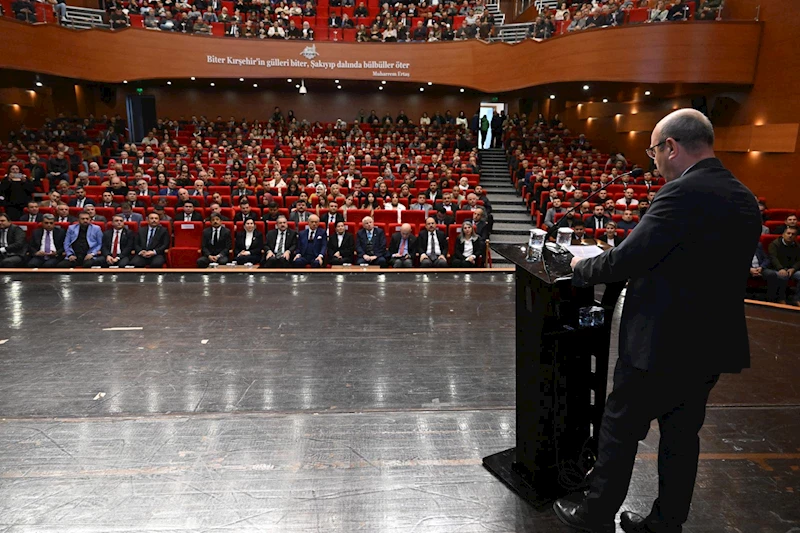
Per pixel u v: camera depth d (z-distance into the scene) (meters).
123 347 2.56
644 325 1.09
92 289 3.59
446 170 8.78
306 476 1.55
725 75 7.85
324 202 6.76
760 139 7.66
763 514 1.42
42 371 2.27
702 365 1.06
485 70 10.73
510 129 12.75
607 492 1.19
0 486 1.48
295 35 11.27
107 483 1.51
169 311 3.13
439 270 4.18
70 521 1.35
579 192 7.09
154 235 5.21
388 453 1.68
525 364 1.43
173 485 1.50
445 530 1.34
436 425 1.86
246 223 5.21
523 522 1.37
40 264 4.96
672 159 1.12
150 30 10.70
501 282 3.93
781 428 1.86
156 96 13.73
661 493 1.22
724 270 1.04
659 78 8.15
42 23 9.64
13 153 9.32
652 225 1.02
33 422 1.84
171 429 1.80
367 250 5.19
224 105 14.02
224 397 2.05
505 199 9.30
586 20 8.88
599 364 1.37
